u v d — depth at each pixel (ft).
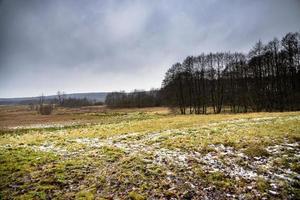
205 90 222.48
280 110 184.03
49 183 36.40
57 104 506.89
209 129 77.30
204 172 38.93
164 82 236.02
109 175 38.58
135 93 428.56
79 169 41.65
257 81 204.85
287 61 189.57
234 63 220.23
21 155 51.13
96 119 169.37
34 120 179.11
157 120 125.80
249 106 209.56
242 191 32.83
